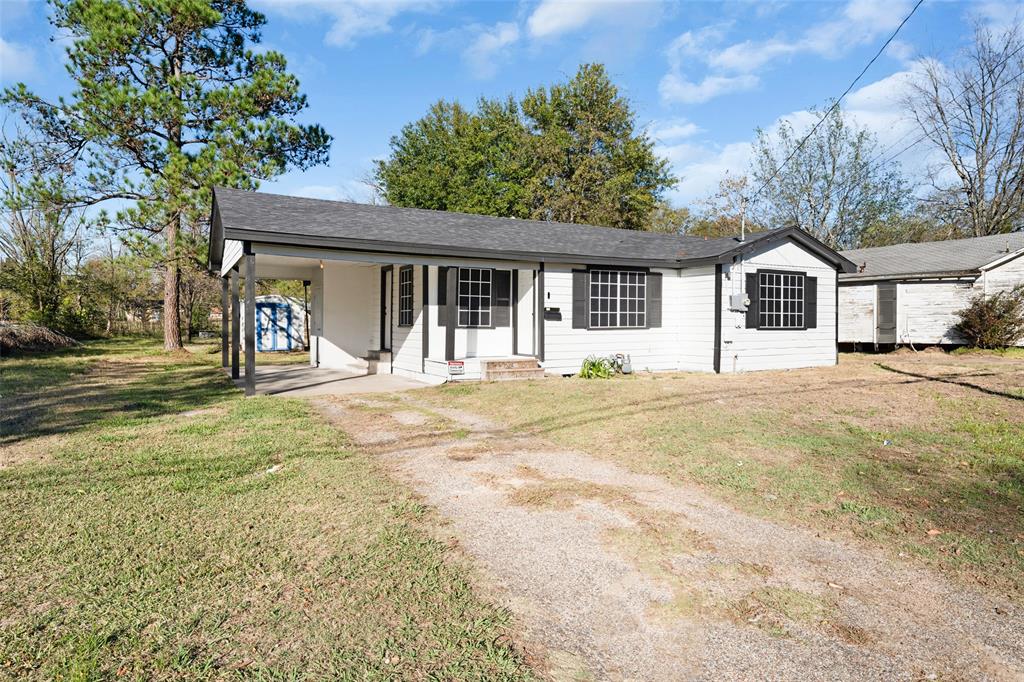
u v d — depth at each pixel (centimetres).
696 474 486
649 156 3262
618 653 238
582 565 318
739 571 311
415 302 1183
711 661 233
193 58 1758
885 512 396
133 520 377
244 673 220
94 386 1078
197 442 600
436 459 545
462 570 310
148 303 3212
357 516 387
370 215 1168
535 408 789
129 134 1593
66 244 2580
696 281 1262
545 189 3148
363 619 260
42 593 280
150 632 247
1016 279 1670
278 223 956
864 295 1852
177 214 1639
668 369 1301
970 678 222
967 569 312
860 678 222
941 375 1096
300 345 2344
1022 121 2484
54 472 487
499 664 228
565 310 1180
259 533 357
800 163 3033
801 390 911
